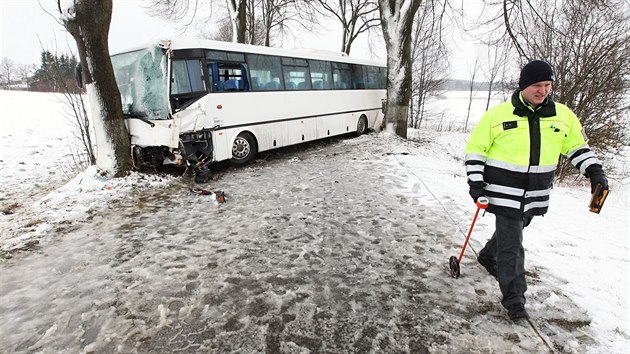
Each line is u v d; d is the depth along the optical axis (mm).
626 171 11609
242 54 9148
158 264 4102
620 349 2582
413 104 27875
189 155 7910
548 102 2734
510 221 2867
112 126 7520
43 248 4621
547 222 5043
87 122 8039
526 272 3617
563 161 10820
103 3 6914
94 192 6840
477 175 2842
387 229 4887
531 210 2869
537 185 2793
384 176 7625
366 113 14727
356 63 14000
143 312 3221
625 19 10430
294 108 10859
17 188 8508
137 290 3576
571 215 5566
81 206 6145
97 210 5996
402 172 7871
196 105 7926
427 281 3576
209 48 8258
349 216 5410
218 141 8453
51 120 20219
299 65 11102
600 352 2562
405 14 12680
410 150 11023
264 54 9797
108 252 4449
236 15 16969
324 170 8453
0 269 4098
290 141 10828
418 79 26844
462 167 9195
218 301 3352
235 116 8891
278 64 10297
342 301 3303
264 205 6055
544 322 2893
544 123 2721
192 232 5000
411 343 2746
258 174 8359
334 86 12758
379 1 13188
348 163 9117
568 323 2875
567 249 4141
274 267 3959
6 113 20609
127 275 3875
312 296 3391
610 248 4207
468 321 2959
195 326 3012
